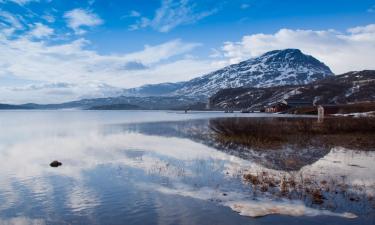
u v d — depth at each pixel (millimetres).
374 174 21234
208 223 13484
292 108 170375
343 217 13805
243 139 42188
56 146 40438
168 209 15258
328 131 48312
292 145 36250
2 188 19547
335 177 20469
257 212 14586
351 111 103375
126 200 16750
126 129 67062
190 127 70312
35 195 17969
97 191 18562
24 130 70438
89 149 36719
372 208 14789
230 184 19391
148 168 24859
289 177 20625
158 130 62906
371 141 38750
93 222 13844
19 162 28688
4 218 14492
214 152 32500
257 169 23406
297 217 13922
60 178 22062
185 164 26203
